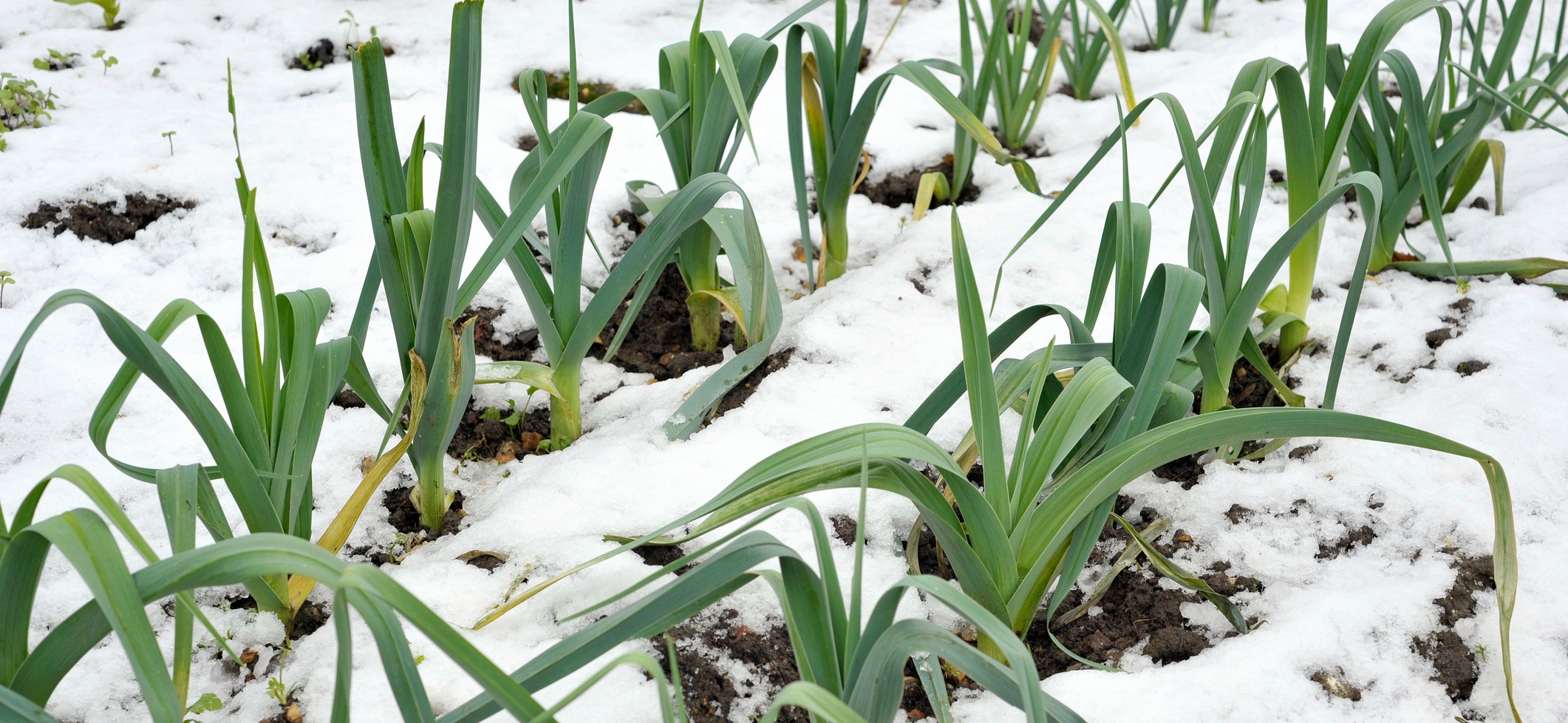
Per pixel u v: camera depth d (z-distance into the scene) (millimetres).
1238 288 3174
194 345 3381
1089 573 3139
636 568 3105
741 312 3291
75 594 3076
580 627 3053
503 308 3461
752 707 3020
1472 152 3557
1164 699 2984
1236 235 3152
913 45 4047
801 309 3453
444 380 3055
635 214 3547
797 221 3629
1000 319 3420
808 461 2893
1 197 3539
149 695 2742
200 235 3531
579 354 3211
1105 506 3002
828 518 3160
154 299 3438
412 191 3074
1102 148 3090
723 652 3051
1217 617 3080
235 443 2945
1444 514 3133
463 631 3047
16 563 2789
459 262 3016
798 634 2850
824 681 2857
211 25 4004
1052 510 2979
